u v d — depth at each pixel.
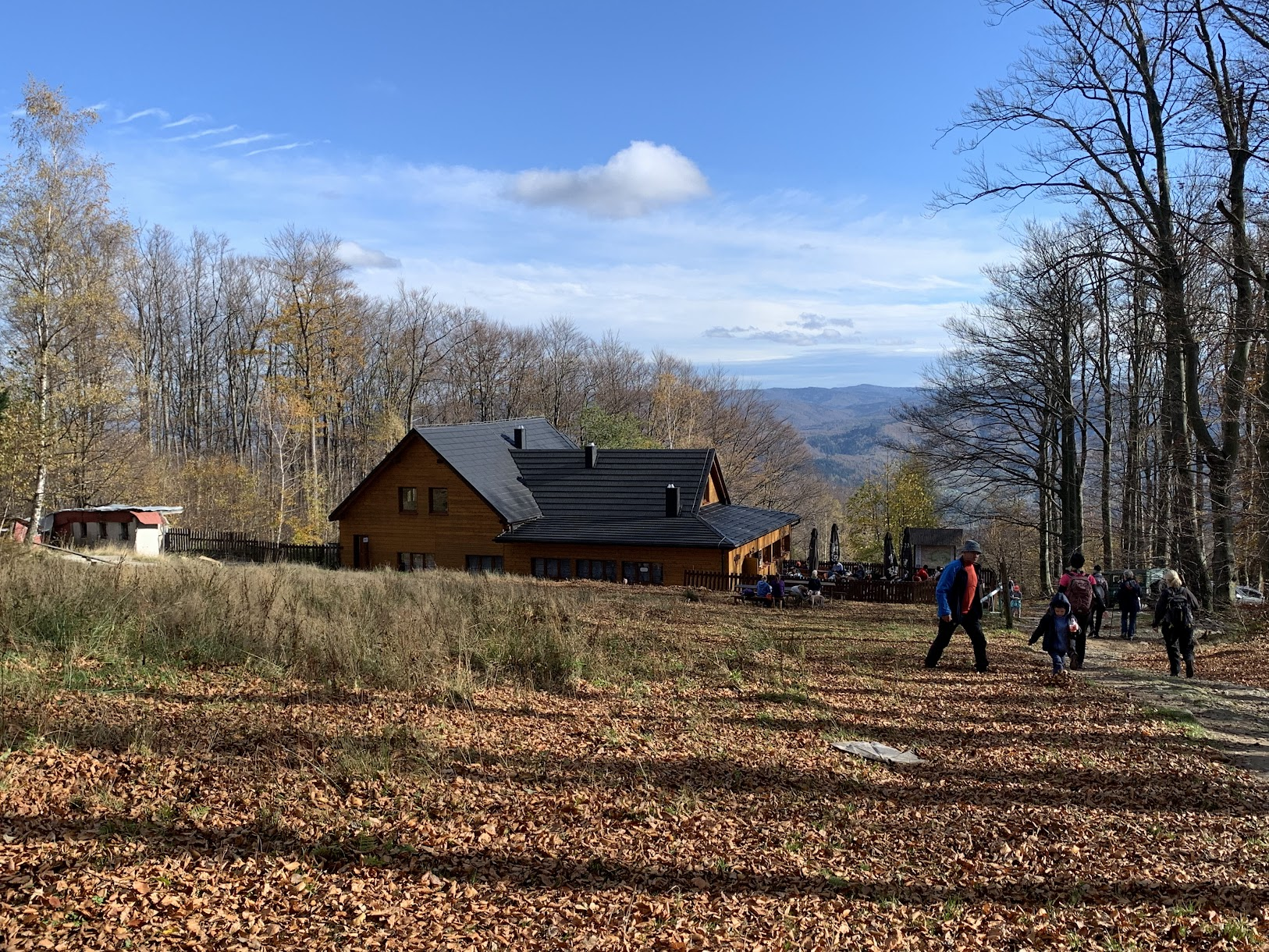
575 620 13.79
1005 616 19.97
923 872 5.50
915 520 63.41
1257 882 5.44
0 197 29.08
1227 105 17.16
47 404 30.91
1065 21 19.42
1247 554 21.20
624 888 5.06
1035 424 36.47
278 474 54.16
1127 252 20.06
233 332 64.25
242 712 7.84
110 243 31.89
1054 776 7.59
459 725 8.09
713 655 12.64
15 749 6.31
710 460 37.94
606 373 76.56
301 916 4.39
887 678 11.78
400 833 5.53
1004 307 32.41
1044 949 4.57
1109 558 34.31
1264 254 17.45
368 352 65.44
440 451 36.66
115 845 4.93
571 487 38.25
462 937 4.34
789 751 8.00
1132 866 5.64
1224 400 19.48
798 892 5.16
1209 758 8.29
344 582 16.89
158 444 61.41
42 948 3.84
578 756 7.43
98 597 11.41
